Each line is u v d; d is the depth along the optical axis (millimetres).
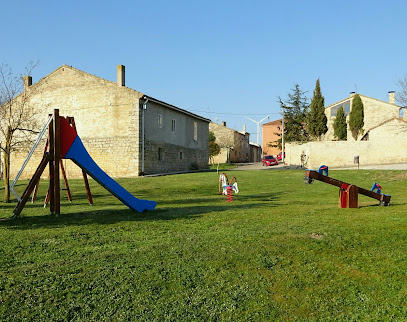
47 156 10211
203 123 42281
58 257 6047
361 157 36406
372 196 10891
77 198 16547
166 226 8398
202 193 19750
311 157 36344
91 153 30812
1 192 20156
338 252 6129
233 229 7789
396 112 44469
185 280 5109
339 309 4559
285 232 7215
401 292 4895
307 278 5250
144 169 29953
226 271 5387
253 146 81812
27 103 32812
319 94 49094
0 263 5723
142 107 29859
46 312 4359
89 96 31078
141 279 5117
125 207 12422
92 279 5105
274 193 18656
